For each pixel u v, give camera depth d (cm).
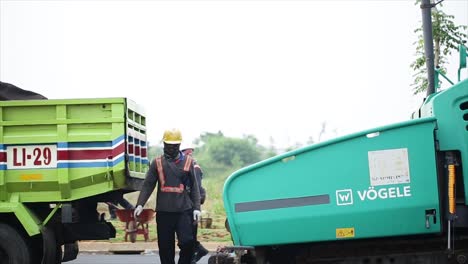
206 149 6662
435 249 833
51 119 1013
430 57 1187
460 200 802
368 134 810
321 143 818
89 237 1037
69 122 1009
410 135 805
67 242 1043
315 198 816
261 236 824
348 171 812
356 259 842
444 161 805
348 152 814
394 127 807
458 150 798
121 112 1008
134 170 1077
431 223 799
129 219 1385
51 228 1034
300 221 817
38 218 1025
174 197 1016
